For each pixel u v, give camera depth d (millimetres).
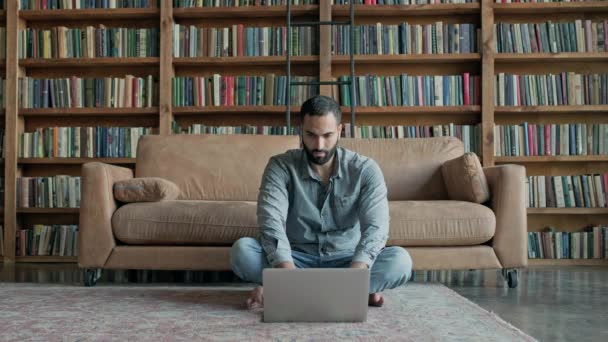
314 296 1852
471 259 2883
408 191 3490
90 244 2904
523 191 2928
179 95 4570
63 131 4617
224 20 4820
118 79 4621
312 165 2221
